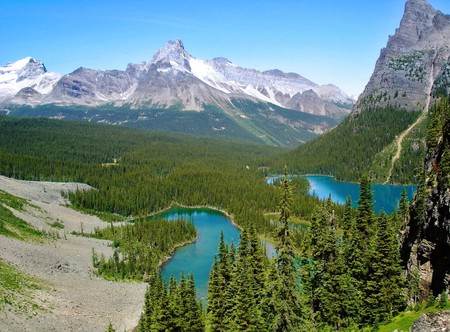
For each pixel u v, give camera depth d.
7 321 66.88
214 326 65.75
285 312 45.28
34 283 88.81
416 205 67.56
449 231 53.97
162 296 69.62
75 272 107.50
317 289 63.56
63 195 189.00
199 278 121.44
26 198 165.75
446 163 57.69
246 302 57.19
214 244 155.88
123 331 83.56
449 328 42.69
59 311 80.81
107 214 187.50
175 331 67.25
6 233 112.50
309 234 70.06
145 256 131.38
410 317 52.97
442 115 77.81
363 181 72.38
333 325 62.56
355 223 73.00
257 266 69.19
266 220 174.88
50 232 133.50
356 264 67.88
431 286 58.66
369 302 63.12
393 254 63.75
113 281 111.00
